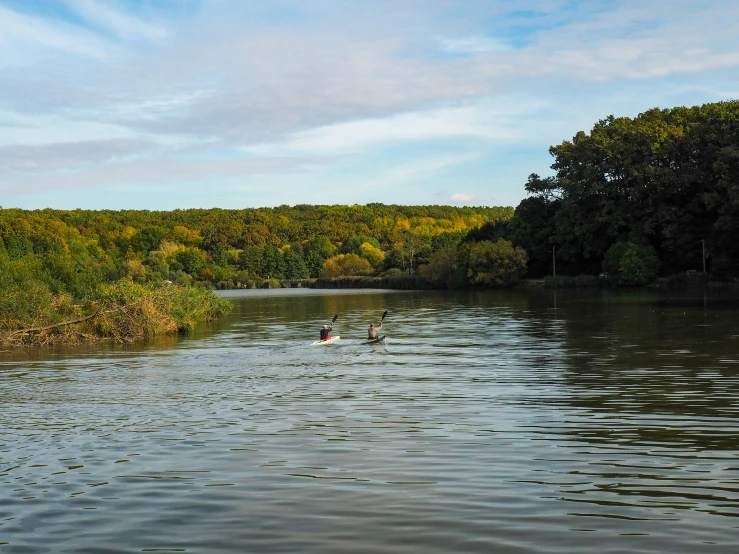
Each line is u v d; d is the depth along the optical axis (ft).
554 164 320.70
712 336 85.56
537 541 24.17
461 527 25.53
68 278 137.49
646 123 273.75
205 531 25.76
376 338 88.43
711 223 257.96
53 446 38.09
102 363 75.92
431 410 45.24
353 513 27.12
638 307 145.18
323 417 43.91
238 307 197.47
